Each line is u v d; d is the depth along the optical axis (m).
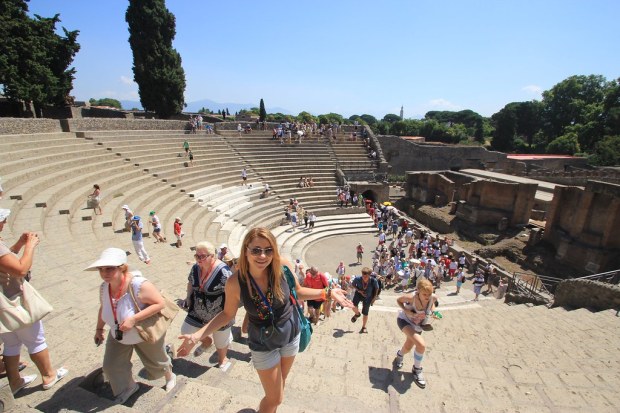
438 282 20.41
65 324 6.38
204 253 5.23
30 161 16.73
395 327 10.79
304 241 26.83
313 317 10.19
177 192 23.09
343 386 5.73
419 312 6.27
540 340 10.05
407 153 49.53
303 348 3.77
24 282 4.17
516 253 24.53
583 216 21.59
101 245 12.90
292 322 3.54
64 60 30.48
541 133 73.69
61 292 7.99
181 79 38.78
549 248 23.89
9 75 24.02
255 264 3.24
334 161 39.28
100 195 17.44
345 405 5.19
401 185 46.06
